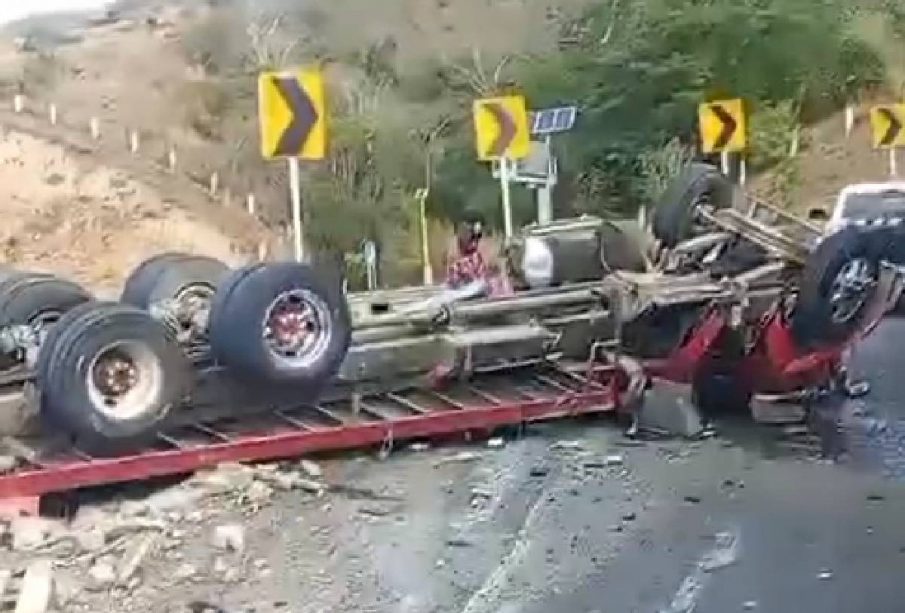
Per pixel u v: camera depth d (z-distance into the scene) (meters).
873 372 13.14
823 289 10.85
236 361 8.97
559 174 29.16
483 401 10.50
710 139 20.53
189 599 6.73
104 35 46.78
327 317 9.28
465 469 9.45
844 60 36.16
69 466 8.18
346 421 9.68
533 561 7.44
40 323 9.75
